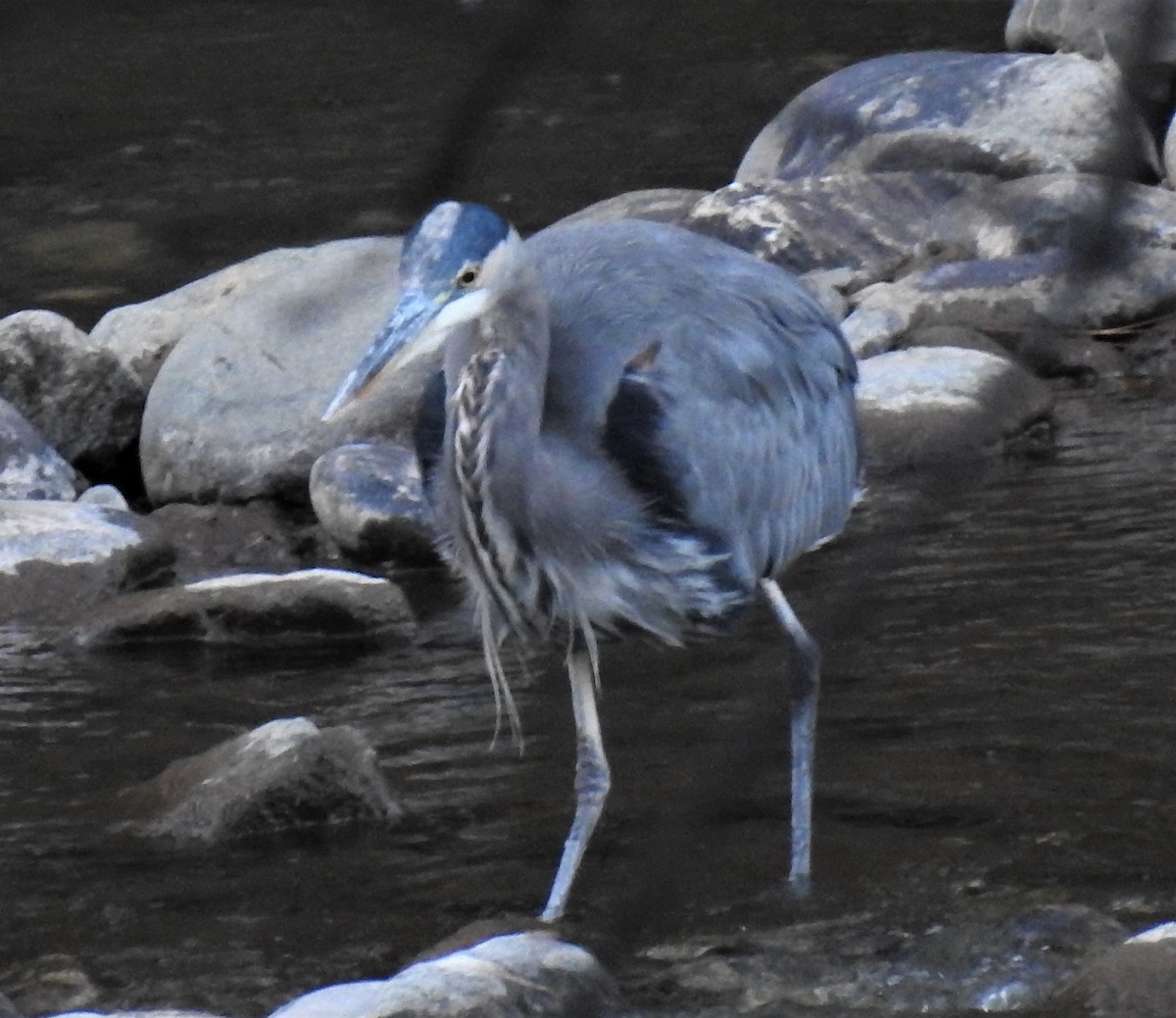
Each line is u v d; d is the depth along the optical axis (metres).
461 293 7.43
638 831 8.98
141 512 14.91
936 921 7.95
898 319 16.03
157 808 9.40
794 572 11.98
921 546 12.26
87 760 10.11
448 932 8.16
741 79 24.31
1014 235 17.31
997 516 12.77
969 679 10.37
